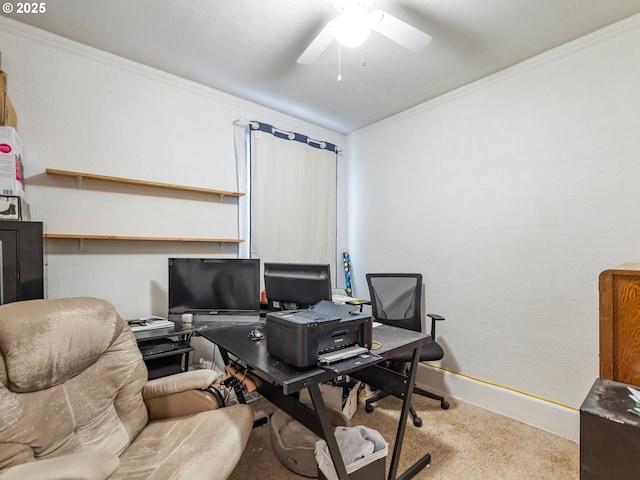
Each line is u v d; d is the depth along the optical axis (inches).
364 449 58.6
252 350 59.7
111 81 87.4
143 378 62.3
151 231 94.0
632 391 55.1
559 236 83.9
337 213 142.6
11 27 73.6
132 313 90.4
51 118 78.8
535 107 88.0
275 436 72.0
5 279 57.7
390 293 110.4
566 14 71.6
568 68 82.3
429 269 112.9
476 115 100.3
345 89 105.7
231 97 110.3
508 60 89.3
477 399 98.0
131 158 90.5
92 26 75.9
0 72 63.2
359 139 140.3
